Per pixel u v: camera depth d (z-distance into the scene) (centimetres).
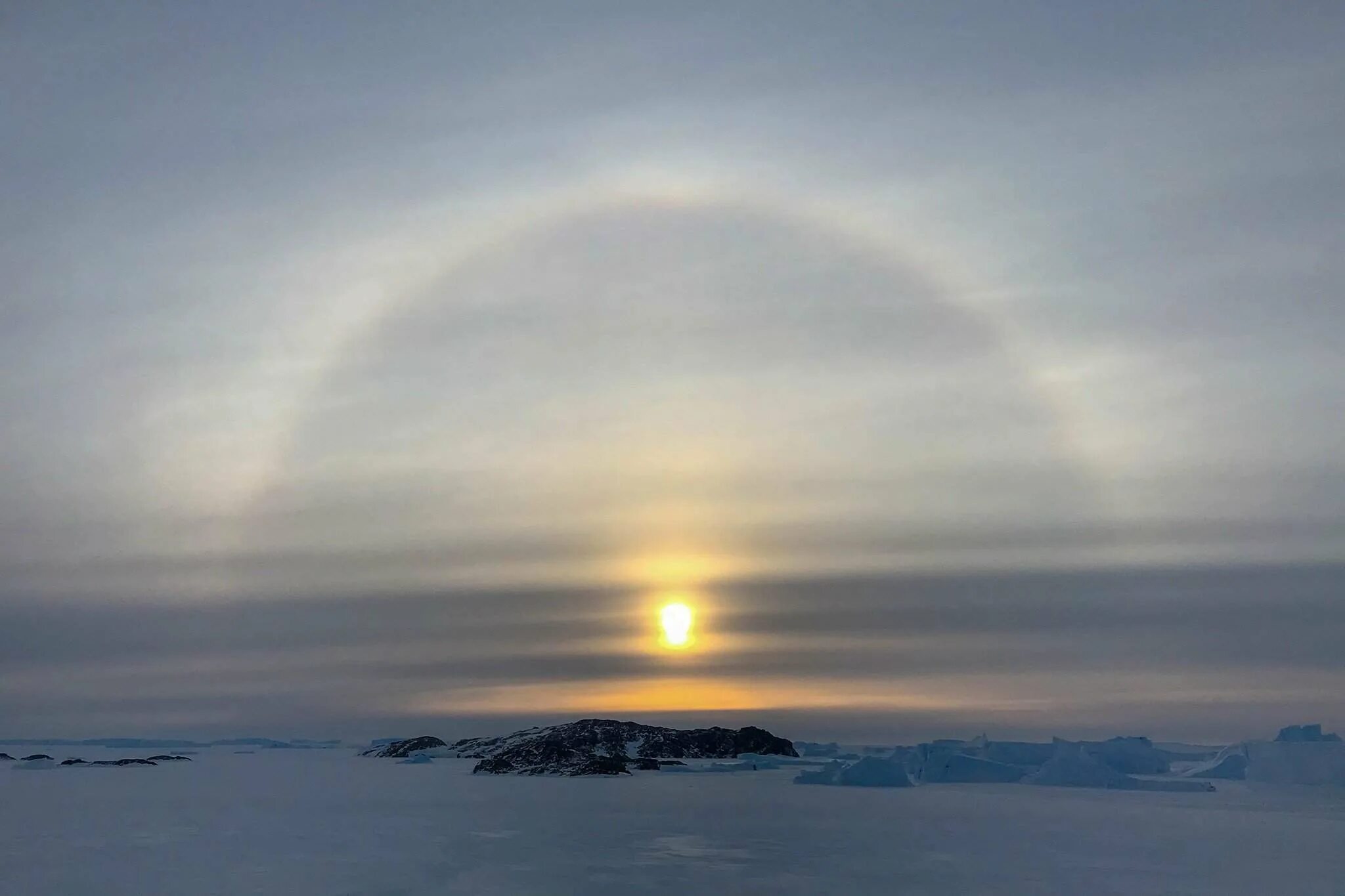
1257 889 9669
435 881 10369
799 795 17588
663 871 10725
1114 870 10500
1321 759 17850
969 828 13350
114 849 12381
